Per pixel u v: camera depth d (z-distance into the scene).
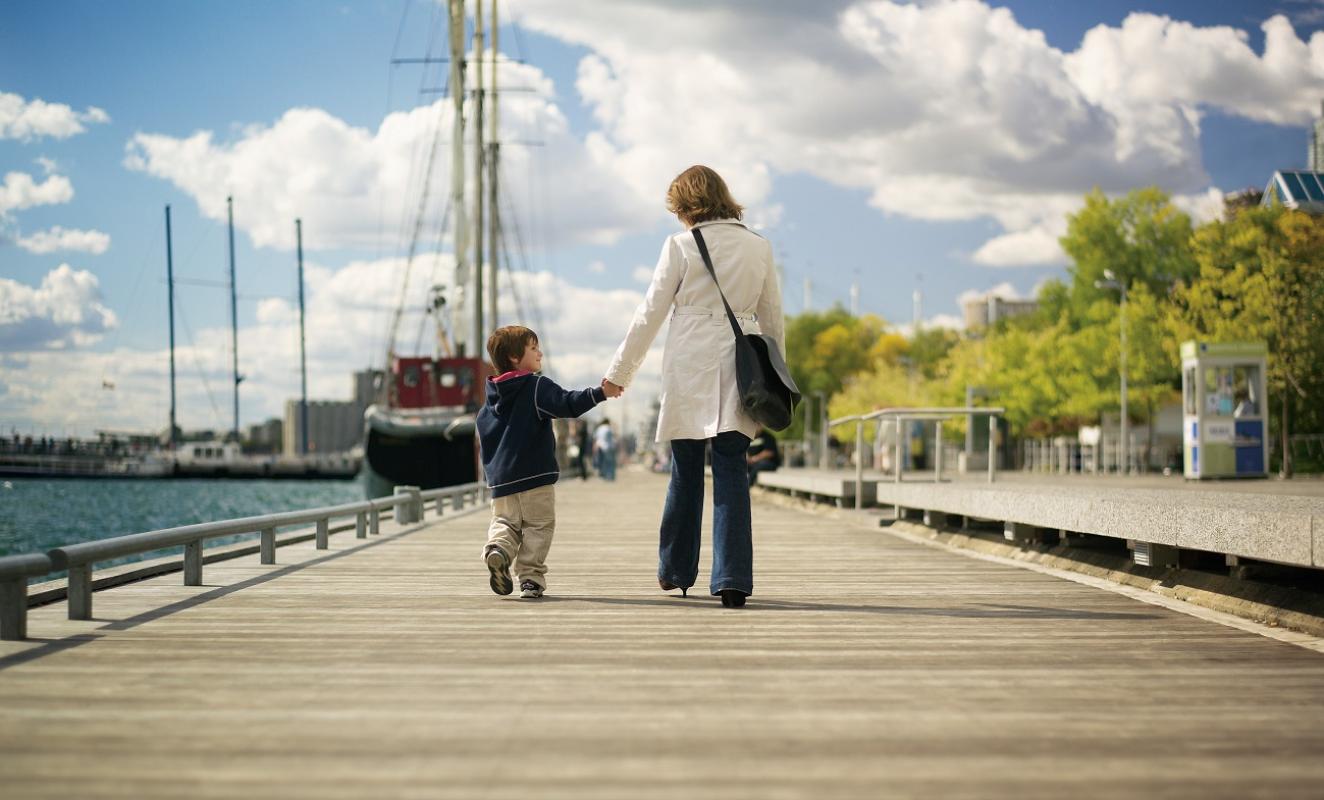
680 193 6.21
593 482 39.72
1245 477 25.83
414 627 5.38
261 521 8.24
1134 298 45.88
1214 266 42.53
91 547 5.58
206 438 133.50
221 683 4.04
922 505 11.34
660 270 6.05
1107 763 3.02
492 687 3.98
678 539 6.46
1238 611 5.83
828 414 77.19
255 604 6.25
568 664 4.42
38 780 2.82
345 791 2.73
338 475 108.25
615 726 3.41
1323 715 3.60
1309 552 5.18
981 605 6.23
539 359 6.74
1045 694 3.90
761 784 2.81
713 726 3.42
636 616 5.76
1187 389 26.41
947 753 3.12
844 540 11.35
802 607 6.13
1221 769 2.97
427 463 34.69
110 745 3.17
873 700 3.79
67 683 4.03
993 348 53.56
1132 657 4.62
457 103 42.25
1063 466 46.66
